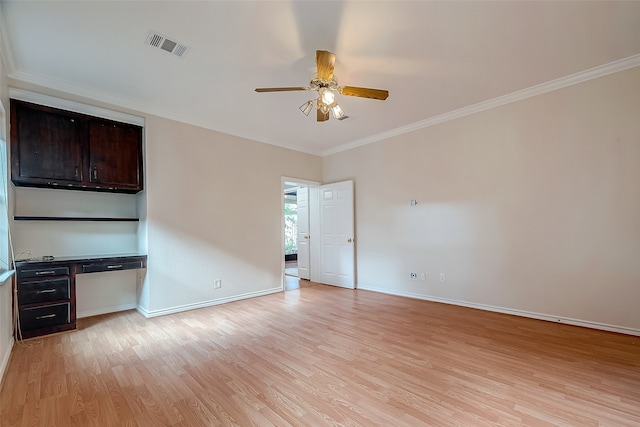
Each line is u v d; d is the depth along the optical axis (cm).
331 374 226
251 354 261
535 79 320
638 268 284
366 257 520
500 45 257
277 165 516
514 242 358
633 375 217
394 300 445
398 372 228
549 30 238
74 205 357
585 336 289
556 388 202
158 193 377
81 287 366
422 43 252
